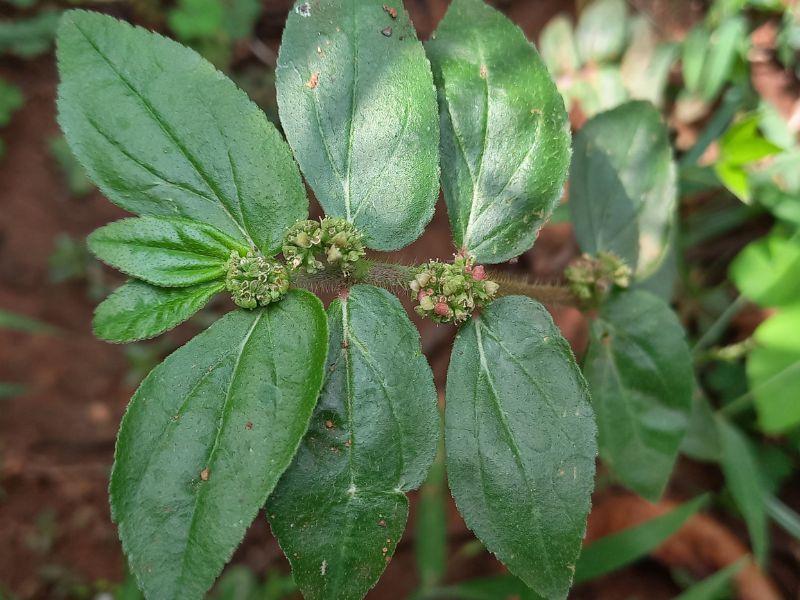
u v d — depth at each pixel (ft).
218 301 0.60
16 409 0.61
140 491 0.22
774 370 0.38
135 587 0.45
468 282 0.26
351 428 0.24
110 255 0.24
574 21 0.60
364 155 0.26
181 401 0.23
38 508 0.58
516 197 0.27
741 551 0.45
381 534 0.23
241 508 0.22
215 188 0.25
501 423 0.25
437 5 0.63
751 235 0.51
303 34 0.26
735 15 0.49
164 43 0.25
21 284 0.64
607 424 0.34
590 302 0.34
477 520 0.24
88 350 0.63
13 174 0.66
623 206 0.36
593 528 0.48
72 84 0.24
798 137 0.50
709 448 0.41
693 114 0.51
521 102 0.27
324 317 0.23
